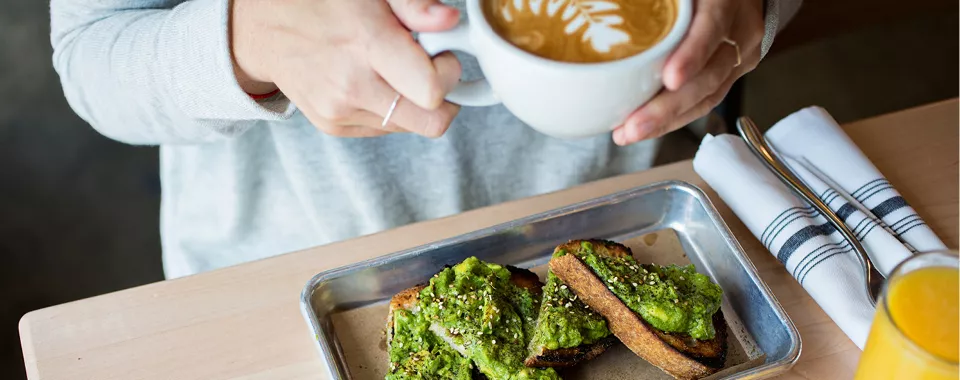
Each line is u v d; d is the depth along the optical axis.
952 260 0.65
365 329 0.77
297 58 0.68
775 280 0.80
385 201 0.97
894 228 0.81
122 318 0.78
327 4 0.67
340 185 0.96
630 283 0.75
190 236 1.01
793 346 0.72
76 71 0.83
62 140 1.61
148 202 1.53
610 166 1.03
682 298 0.74
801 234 0.79
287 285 0.80
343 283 0.77
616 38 0.60
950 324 0.64
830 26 1.15
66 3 0.85
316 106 0.70
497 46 0.59
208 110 0.76
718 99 0.71
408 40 0.65
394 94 0.67
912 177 0.86
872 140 0.89
